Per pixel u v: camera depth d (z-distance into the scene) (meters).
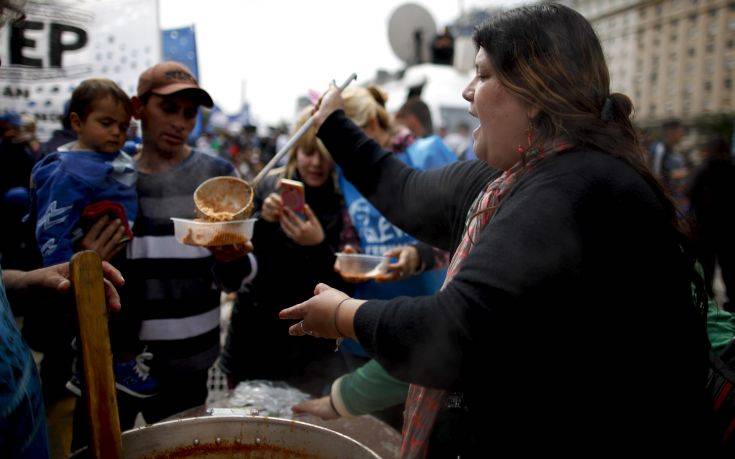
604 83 0.88
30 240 2.15
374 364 1.30
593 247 0.73
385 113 2.12
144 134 1.77
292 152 2.14
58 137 2.22
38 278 1.05
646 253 0.75
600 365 0.77
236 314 2.04
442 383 0.77
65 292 1.00
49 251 1.46
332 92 1.56
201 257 1.76
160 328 1.69
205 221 1.44
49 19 2.27
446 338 0.72
